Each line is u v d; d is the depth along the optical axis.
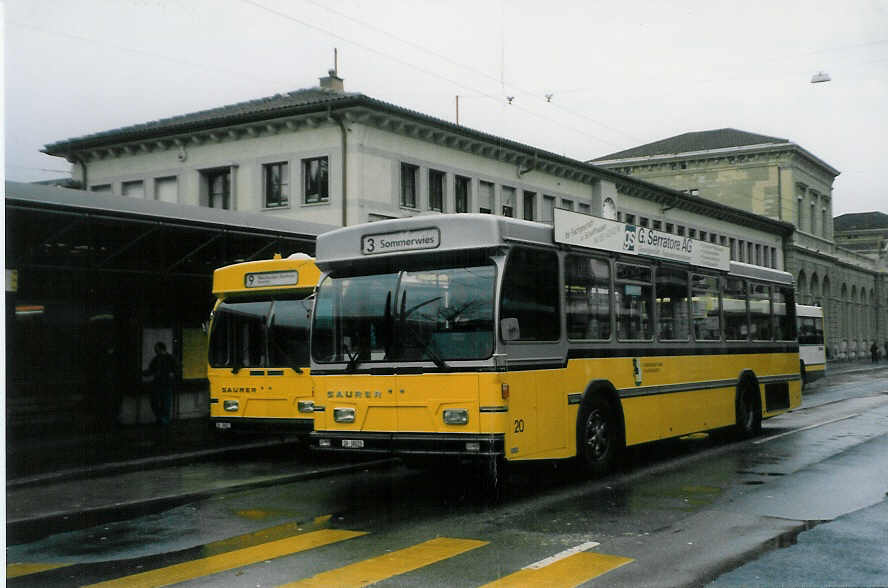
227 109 33.31
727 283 15.30
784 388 17.47
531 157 35.84
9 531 8.89
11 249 15.98
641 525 8.34
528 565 6.83
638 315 12.23
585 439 10.77
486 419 9.15
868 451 13.92
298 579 6.56
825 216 75.06
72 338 17.50
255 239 20.22
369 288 10.06
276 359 14.37
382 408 9.74
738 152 65.25
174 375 19.47
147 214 17.16
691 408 13.62
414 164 30.28
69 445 15.78
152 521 9.30
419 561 7.02
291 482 12.02
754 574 6.50
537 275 10.02
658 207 48.28
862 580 6.32
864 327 84.56
